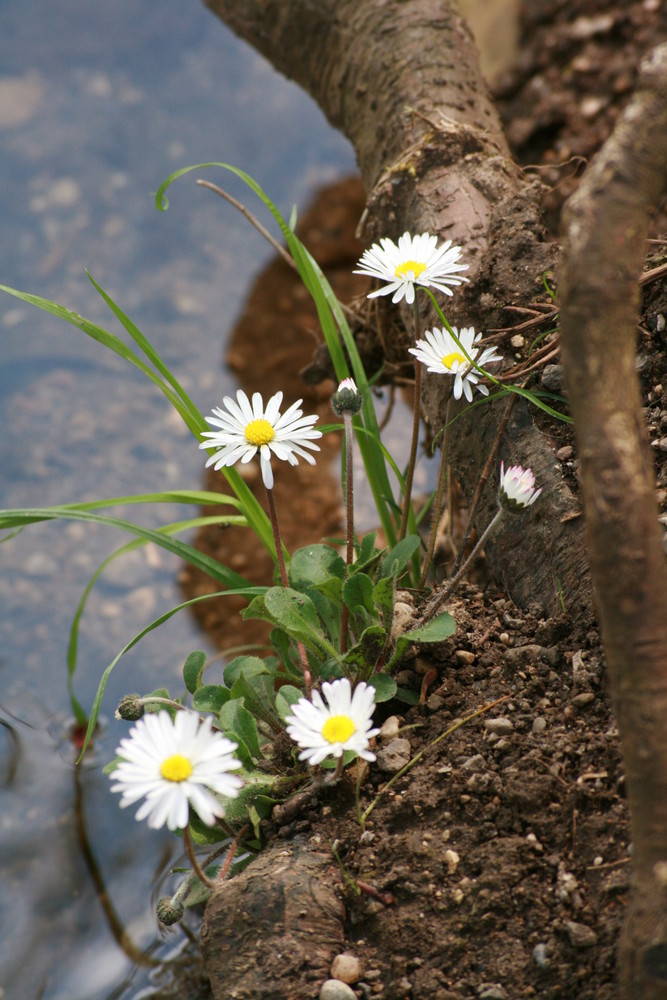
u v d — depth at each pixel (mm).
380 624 831
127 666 980
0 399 1179
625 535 755
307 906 801
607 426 756
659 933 754
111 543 1073
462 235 894
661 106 758
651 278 849
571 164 1078
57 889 912
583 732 810
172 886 910
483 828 803
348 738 790
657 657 756
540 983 785
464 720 820
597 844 794
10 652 984
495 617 847
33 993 888
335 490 1121
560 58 1159
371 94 974
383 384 963
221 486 1127
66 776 941
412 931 796
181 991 882
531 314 863
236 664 843
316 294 890
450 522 917
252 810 818
